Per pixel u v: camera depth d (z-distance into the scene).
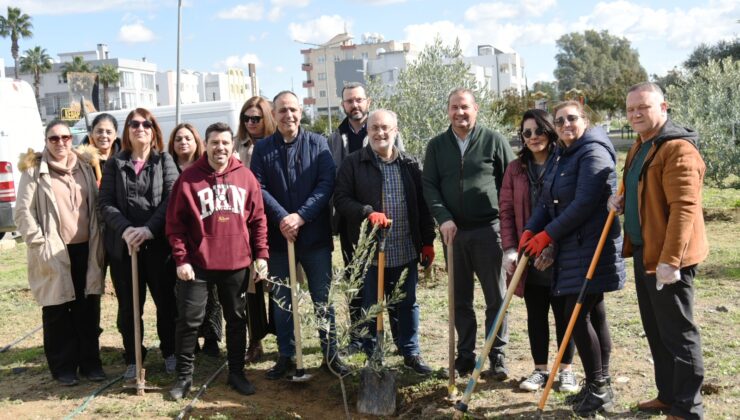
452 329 4.86
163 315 5.50
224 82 107.25
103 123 5.74
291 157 5.29
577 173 4.39
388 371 4.93
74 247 5.30
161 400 4.95
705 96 14.81
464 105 5.02
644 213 3.97
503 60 95.50
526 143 4.72
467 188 5.07
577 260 4.34
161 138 5.42
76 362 5.49
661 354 4.30
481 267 5.16
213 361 5.91
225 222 4.90
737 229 12.20
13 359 6.24
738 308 6.85
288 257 5.26
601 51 101.38
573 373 4.97
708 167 14.02
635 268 4.20
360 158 5.32
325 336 5.36
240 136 6.00
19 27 59.44
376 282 5.34
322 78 102.56
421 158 11.13
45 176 5.13
